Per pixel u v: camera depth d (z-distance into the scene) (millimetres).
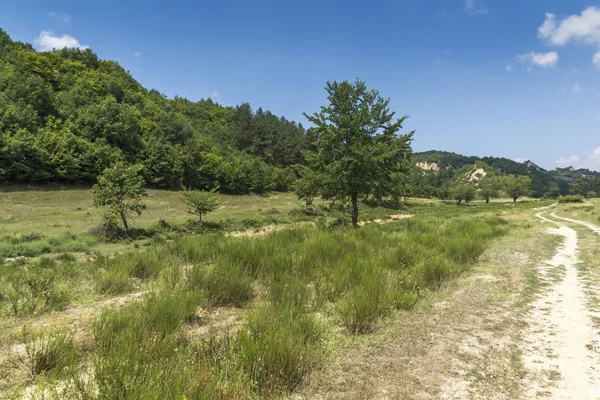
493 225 20906
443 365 3836
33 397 2969
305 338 4215
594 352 4223
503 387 3395
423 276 7555
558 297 6582
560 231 18562
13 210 36469
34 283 6570
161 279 7938
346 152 19328
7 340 4449
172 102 147125
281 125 133875
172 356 3471
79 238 21125
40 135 58844
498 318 5410
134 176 26016
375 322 5148
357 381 3479
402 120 20234
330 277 7156
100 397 2686
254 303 6141
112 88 104688
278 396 3170
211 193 30734
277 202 67938
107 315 4652
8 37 114688
